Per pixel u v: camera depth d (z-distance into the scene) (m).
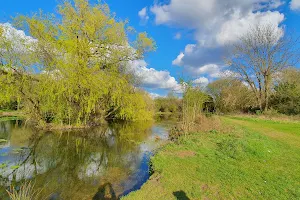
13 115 31.84
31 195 6.58
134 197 5.36
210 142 11.41
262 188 5.73
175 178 6.48
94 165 10.23
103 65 22.39
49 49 18.44
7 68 18.08
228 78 34.59
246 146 9.47
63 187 7.61
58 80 18.36
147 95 38.34
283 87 28.19
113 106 27.97
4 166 10.05
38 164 10.48
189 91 15.81
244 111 35.97
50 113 20.64
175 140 12.98
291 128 17.41
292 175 6.70
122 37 22.38
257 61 30.27
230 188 5.75
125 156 11.73
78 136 18.05
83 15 20.52
